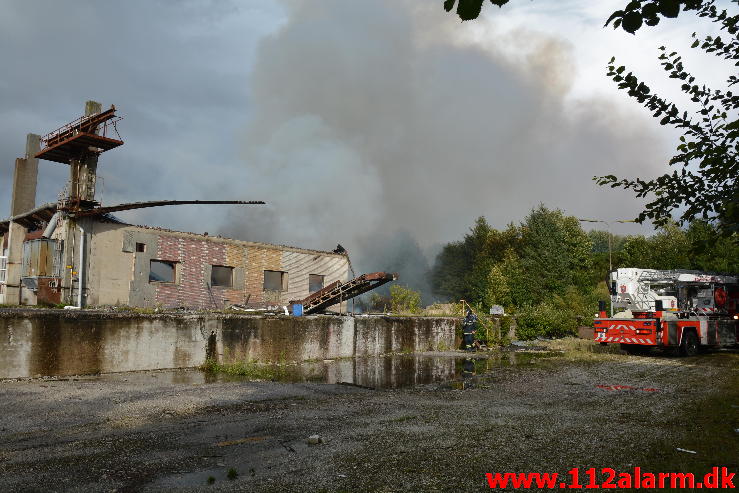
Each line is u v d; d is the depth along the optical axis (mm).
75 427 6957
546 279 44938
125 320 12992
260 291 24516
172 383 11320
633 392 10594
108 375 12320
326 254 27859
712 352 21344
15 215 22484
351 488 4555
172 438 6379
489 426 7141
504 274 45031
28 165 23484
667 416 7910
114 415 7742
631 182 3502
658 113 3379
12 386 10234
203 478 4832
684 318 20078
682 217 3322
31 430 6754
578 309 35250
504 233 54250
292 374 13836
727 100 3246
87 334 12312
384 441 6238
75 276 18375
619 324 20062
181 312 15289
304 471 5043
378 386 11617
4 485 4594
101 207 17969
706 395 10062
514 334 27688
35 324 11492
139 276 20328
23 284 18500
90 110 19031
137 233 20438
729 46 3199
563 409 8602
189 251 22047
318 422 7426
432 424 7293
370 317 20250
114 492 4449
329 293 22578
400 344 21266
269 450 5828
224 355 15086
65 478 4805
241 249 23906
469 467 5160
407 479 4797
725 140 3021
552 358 18797
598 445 6031
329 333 18438
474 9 1897
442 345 23156
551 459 5441
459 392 10688
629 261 39438
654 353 20828
